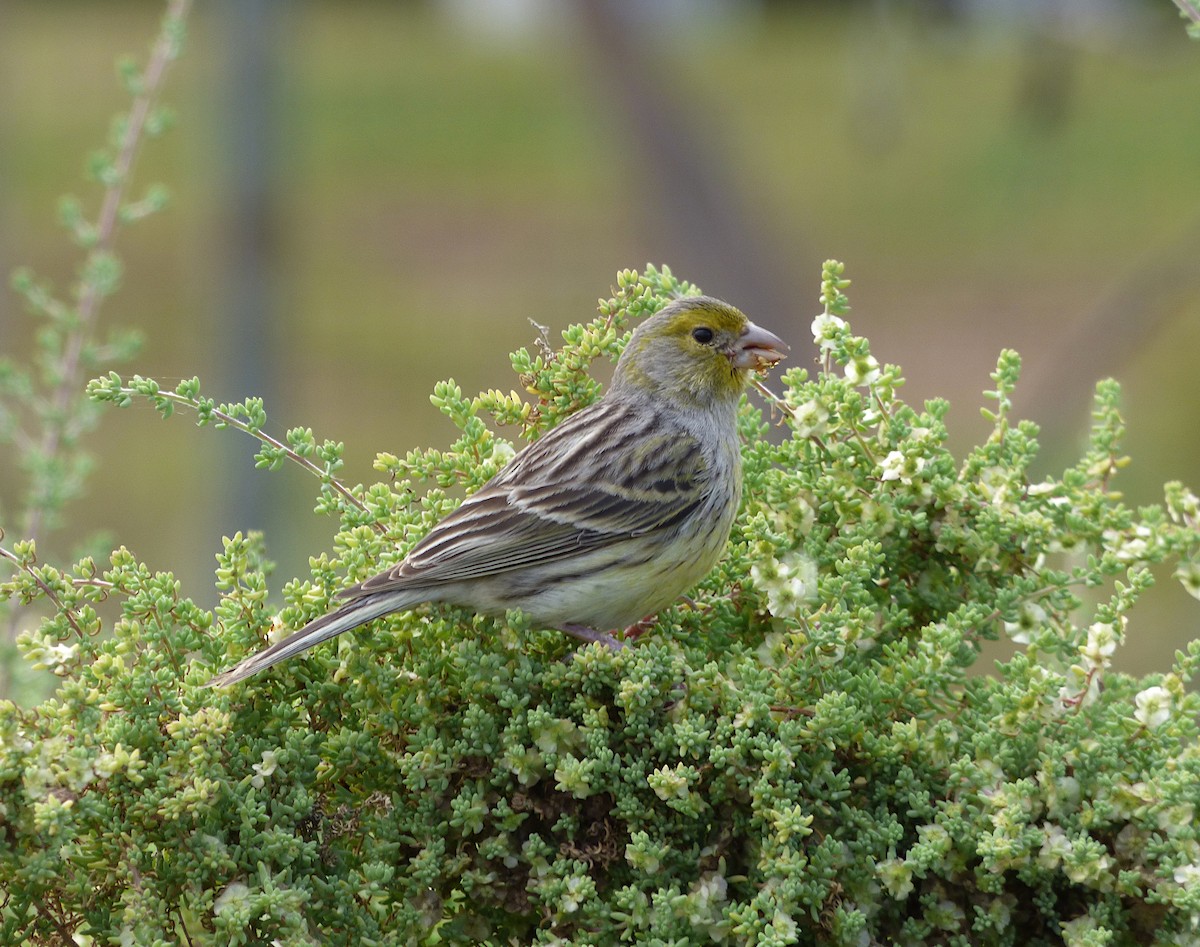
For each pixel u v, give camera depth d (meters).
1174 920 7.89
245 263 26.27
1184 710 8.09
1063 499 9.12
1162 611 26.42
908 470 9.05
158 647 8.13
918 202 47.34
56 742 7.32
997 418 9.37
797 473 9.21
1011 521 8.97
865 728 8.09
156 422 34.03
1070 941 7.72
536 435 10.15
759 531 8.66
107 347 13.40
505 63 63.81
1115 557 8.76
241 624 8.27
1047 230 45.50
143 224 46.75
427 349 38.06
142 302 40.75
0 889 7.65
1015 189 47.66
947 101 53.97
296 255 42.19
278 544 26.48
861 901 7.76
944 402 9.20
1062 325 39.69
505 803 7.82
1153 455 32.25
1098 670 8.41
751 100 56.44
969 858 7.93
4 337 31.06
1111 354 24.62
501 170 52.12
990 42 25.56
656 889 7.81
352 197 49.31
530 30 61.03
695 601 9.52
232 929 7.21
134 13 70.88
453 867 7.79
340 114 57.47
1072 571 8.81
